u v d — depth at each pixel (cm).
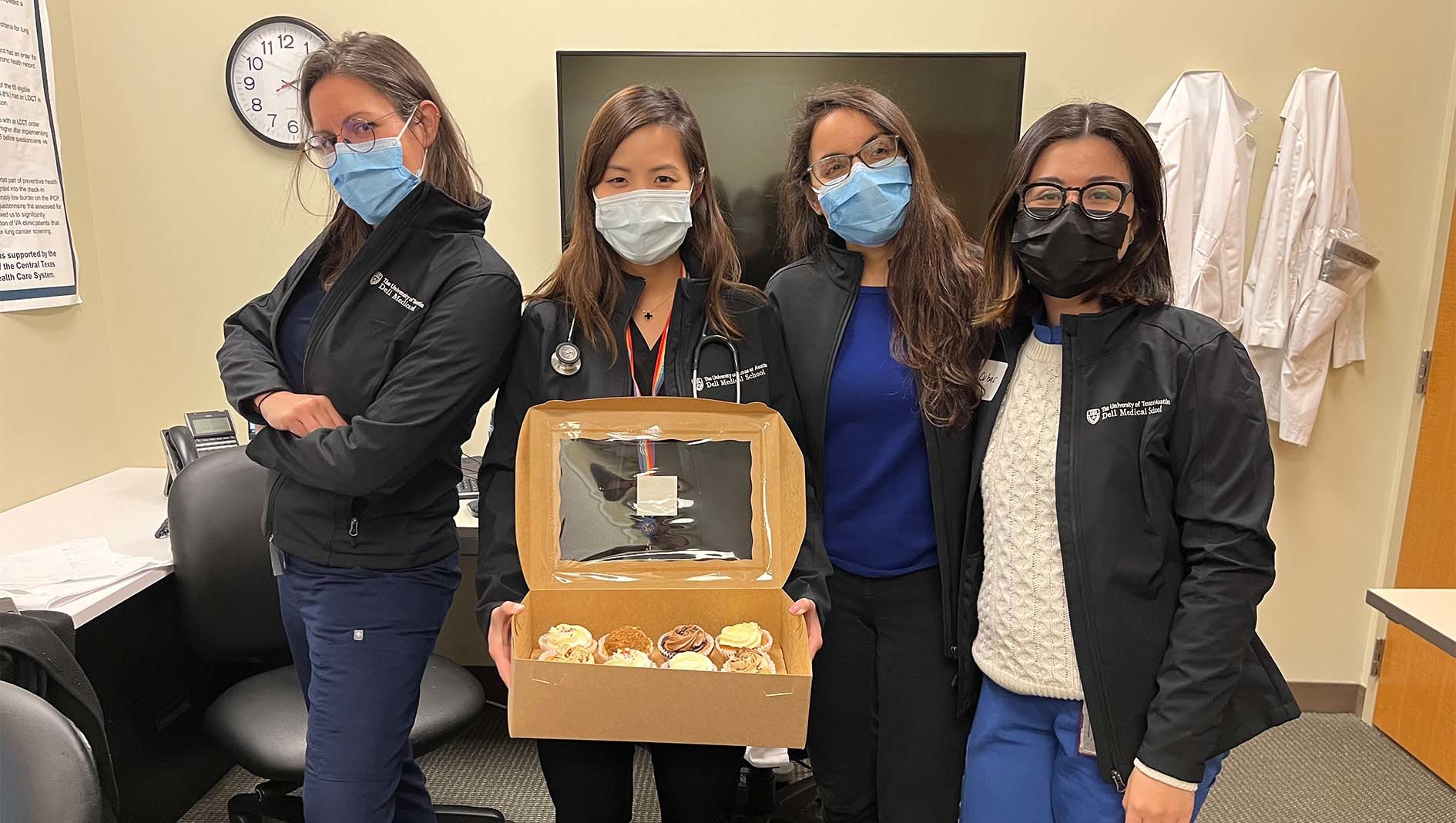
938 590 148
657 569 129
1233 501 114
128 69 255
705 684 109
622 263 141
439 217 142
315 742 145
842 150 145
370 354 142
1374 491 273
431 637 153
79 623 169
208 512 190
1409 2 248
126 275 266
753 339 142
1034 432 128
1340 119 244
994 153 249
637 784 237
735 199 253
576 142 251
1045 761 133
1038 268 124
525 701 111
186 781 219
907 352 144
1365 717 279
